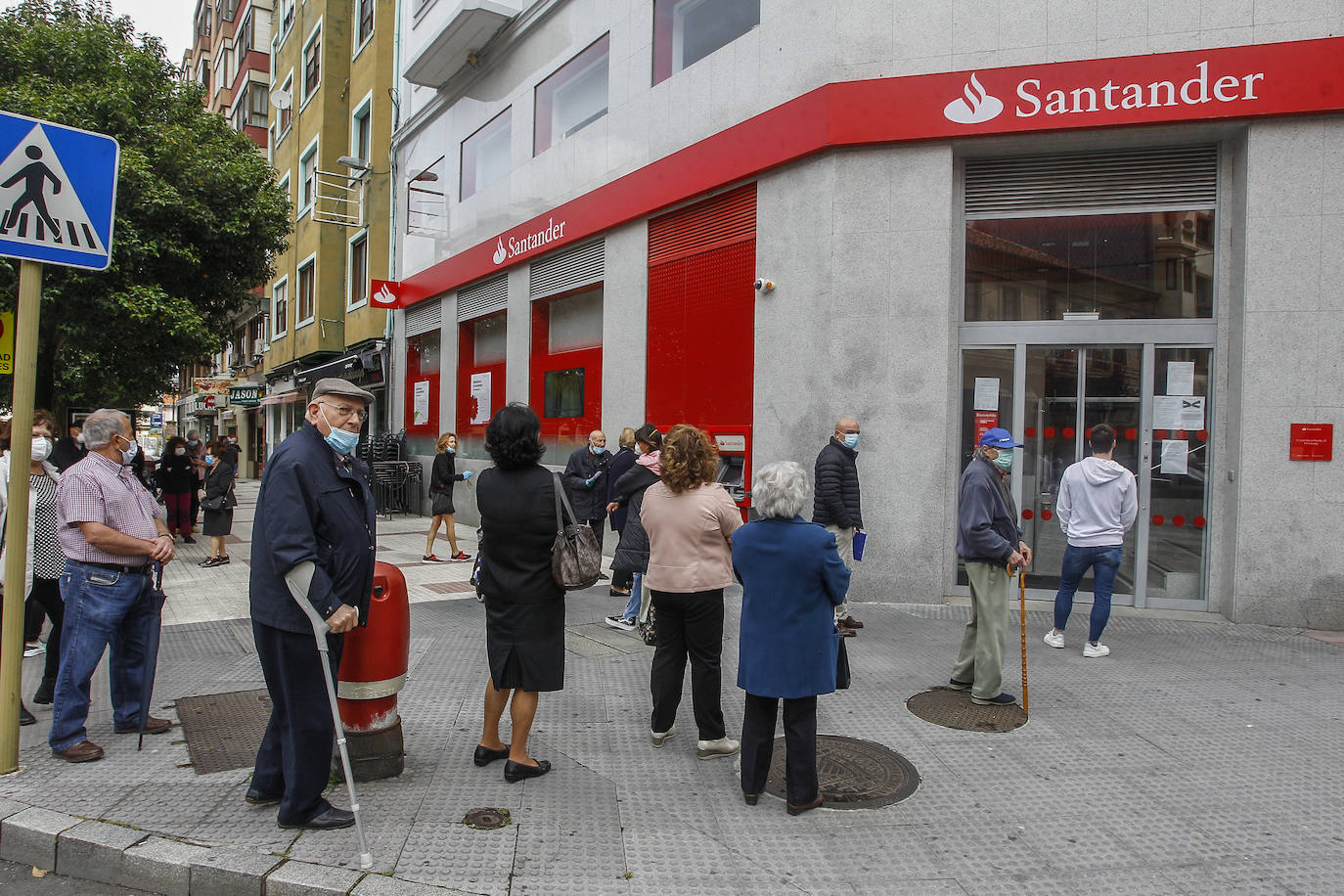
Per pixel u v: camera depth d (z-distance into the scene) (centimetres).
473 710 464
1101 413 731
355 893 279
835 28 743
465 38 1312
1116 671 536
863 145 735
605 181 1042
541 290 1205
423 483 1580
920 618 674
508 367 1282
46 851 319
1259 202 659
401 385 1709
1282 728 438
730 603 745
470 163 1425
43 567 455
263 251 1380
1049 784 369
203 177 1215
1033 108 692
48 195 378
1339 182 645
